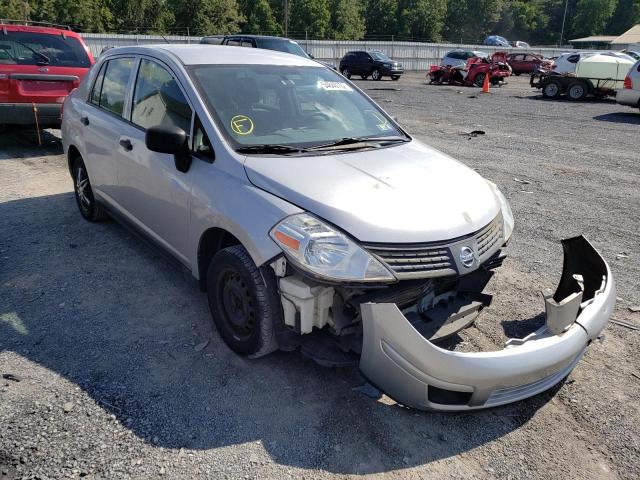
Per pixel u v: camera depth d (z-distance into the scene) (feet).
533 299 14.10
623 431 9.62
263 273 9.82
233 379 10.51
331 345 9.96
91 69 17.69
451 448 9.07
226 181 10.69
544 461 8.89
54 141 31.78
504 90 82.53
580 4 348.38
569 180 26.61
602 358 11.75
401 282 9.49
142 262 15.44
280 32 230.07
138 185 13.69
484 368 8.73
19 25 27.99
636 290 14.90
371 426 9.45
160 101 13.12
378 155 11.93
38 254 15.75
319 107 13.48
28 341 11.46
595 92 67.36
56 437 8.82
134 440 8.86
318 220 9.30
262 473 8.34
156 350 11.34
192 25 198.49
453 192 10.70
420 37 287.48
